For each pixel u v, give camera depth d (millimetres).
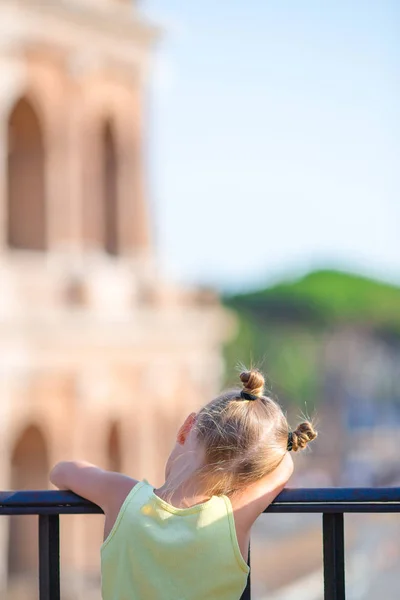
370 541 66062
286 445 6863
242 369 7477
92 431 45406
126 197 48469
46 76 44188
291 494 6855
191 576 6566
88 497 7035
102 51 46469
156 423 49125
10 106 42594
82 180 46625
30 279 43469
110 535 6785
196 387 51344
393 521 72500
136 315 47531
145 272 49031
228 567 6586
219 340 52875
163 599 6551
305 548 64688
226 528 6605
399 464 140500
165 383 49406
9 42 42125
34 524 45094
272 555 62844
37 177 45031
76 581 43250
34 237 44969
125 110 48031
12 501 7070
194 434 6848
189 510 6637
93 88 46281
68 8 44000
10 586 43812
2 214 42406
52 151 44875
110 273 47031
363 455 150500
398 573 61188
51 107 44594
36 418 43156
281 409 7117
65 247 45281
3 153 42094
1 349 41375
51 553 7074
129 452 47531
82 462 7297
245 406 6848
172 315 49781
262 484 6766
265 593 56500
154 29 48312
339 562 6875
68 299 44906
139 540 6656
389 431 187500
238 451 6691
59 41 44438
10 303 42281
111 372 46500
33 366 42750
